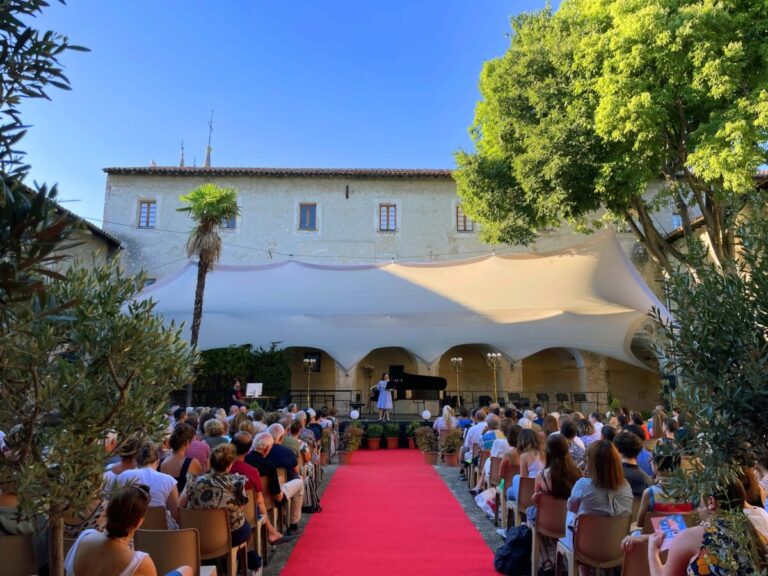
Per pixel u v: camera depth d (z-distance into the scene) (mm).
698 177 13492
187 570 3508
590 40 13586
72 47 1917
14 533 3529
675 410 2385
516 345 19812
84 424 2592
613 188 14258
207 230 17047
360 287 20031
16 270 1537
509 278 19328
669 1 12359
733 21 11781
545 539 5156
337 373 25359
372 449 17172
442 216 27031
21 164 1726
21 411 2434
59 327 2656
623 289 18469
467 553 5988
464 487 10281
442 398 20734
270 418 8211
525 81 15711
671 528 3094
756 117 11508
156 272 25609
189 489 4594
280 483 6723
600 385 24984
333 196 27094
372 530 7020
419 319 19750
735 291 2225
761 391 2025
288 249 26422
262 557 5652
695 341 2268
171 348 3188
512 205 17297
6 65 1812
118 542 2842
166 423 3041
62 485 2494
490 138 19234
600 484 4352
